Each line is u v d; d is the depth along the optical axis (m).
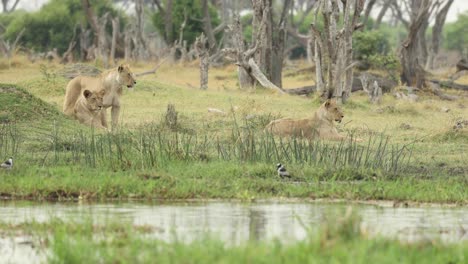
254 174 43.41
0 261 25.88
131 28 166.00
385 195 39.19
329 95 79.81
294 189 39.50
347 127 66.19
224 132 60.38
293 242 26.53
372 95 89.69
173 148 47.59
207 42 161.25
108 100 62.97
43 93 82.12
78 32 173.88
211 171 43.00
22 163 44.16
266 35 101.56
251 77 97.94
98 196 38.06
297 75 134.50
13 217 32.78
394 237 26.56
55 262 24.72
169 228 30.52
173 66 136.62
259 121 64.69
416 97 98.81
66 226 29.55
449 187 40.88
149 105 77.31
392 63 115.44
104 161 44.88
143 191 38.44
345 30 82.44
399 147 55.22
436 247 24.88
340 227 25.05
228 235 29.16
